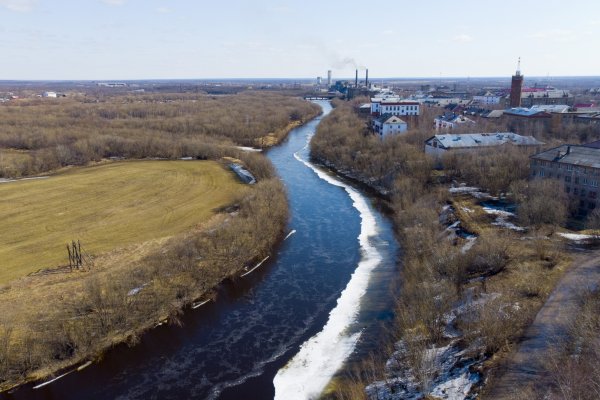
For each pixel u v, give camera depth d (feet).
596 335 135.85
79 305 192.13
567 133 491.31
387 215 336.08
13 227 288.71
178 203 337.72
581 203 292.20
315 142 553.64
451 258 213.66
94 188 378.32
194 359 176.45
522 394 122.01
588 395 115.03
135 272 216.33
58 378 163.12
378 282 232.12
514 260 213.46
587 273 195.21
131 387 160.97
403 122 550.77
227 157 491.72
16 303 195.21
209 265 230.27
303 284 234.79
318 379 162.91
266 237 276.62
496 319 159.33
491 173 335.47
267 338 189.57
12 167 437.17
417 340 165.99
